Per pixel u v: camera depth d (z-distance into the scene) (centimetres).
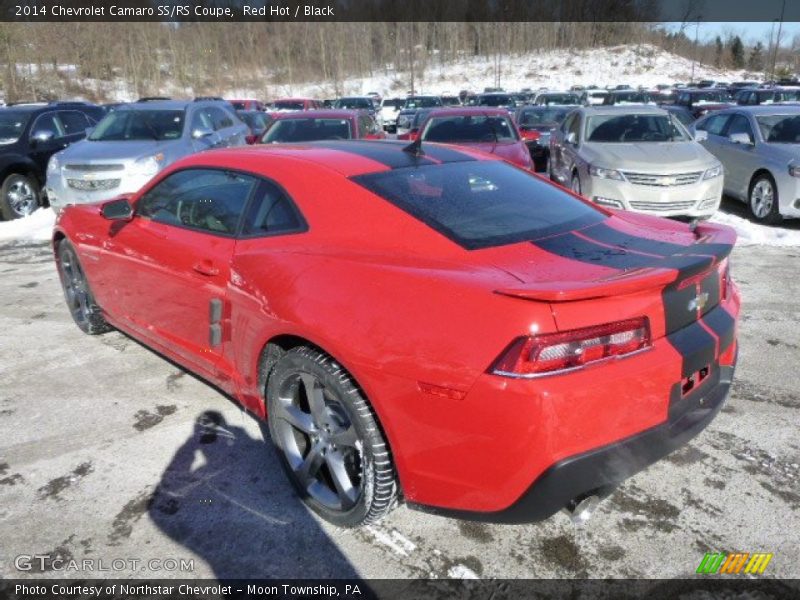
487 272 234
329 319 242
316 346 258
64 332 493
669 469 300
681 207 810
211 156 355
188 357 353
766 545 251
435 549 254
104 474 305
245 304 286
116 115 992
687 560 244
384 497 244
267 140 1010
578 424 206
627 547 252
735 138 940
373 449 239
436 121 1020
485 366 207
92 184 852
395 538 261
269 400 282
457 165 332
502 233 269
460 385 210
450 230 265
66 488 295
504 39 7719
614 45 7925
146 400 379
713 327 246
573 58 7562
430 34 7781
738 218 899
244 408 323
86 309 475
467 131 991
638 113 973
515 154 895
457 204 288
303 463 274
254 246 297
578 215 303
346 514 258
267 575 242
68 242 461
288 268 269
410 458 229
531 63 7506
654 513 271
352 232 273
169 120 968
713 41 7969
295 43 6406
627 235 282
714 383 257
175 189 363
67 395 386
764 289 573
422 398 219
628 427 217
